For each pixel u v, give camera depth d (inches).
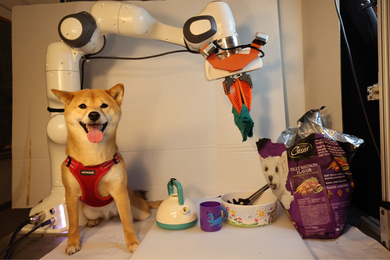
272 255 37.0
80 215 54.4
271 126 67.6
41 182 69.5
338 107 53.4
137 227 52.5
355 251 39.6
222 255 37.4
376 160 49.1
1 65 78.2
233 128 68.1
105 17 54.1
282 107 67.5
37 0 81.7
